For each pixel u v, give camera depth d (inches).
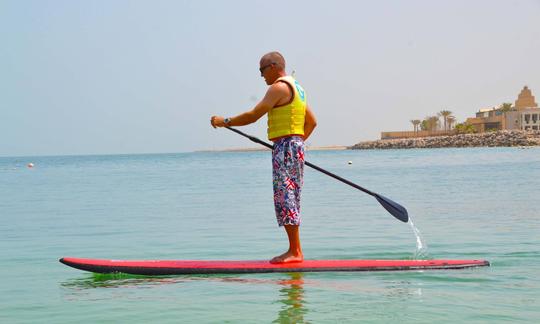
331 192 768.9
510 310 179.9
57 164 3548.2
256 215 493.7
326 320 171.0
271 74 246.7
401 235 356.8
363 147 6619.1
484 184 844.0
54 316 181.0
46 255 302.5
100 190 908.6
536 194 646.5
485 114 6830.7
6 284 229.1
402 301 191.9
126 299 200.8
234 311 182.1
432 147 5497.1
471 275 232.2
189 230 399.9
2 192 881.5
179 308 187.2
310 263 244.8
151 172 1804.9
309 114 249.8
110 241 352.5
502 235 346.9
